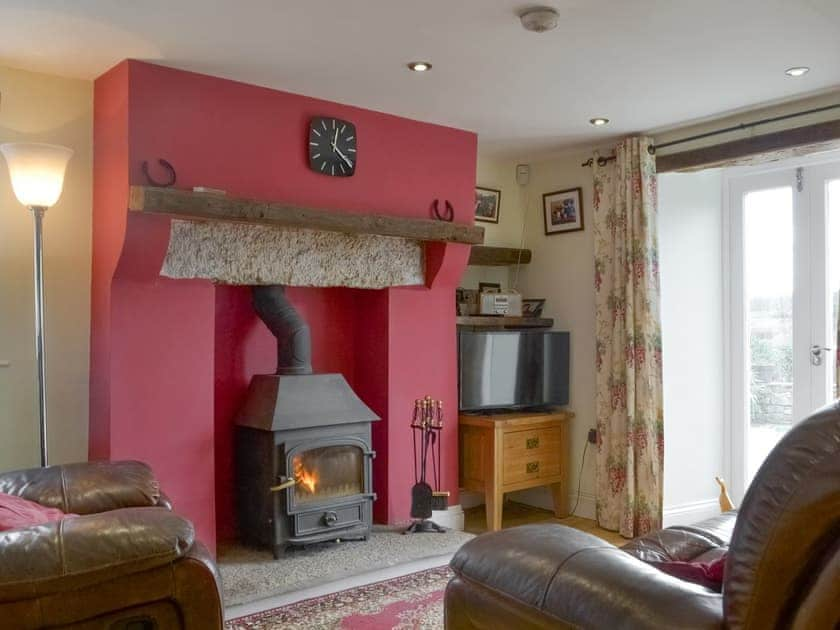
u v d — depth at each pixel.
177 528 2.03
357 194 3.96
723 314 4.72
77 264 3.49
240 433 3.86
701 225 4.64
